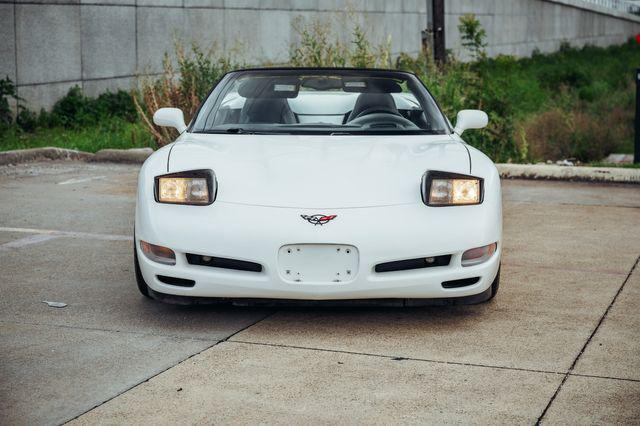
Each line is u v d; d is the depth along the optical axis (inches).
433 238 170.6
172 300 180.7
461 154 191.8
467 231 172.7
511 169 398.0
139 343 168.7
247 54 730.8
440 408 137.7
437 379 150.6
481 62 458.3
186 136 209.3
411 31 1043.9
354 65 451.2
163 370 153.9
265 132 209.5
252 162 183.2
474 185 176.1
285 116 215.0
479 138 433.4
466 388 146.4
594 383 148.8
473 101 435.8
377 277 170.1
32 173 393.1
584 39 1662.2
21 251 246.4
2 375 150.5
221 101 222.2
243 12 723.4
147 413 135.0
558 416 134.9
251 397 141.9
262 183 175.5
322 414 135.1
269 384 147.8
